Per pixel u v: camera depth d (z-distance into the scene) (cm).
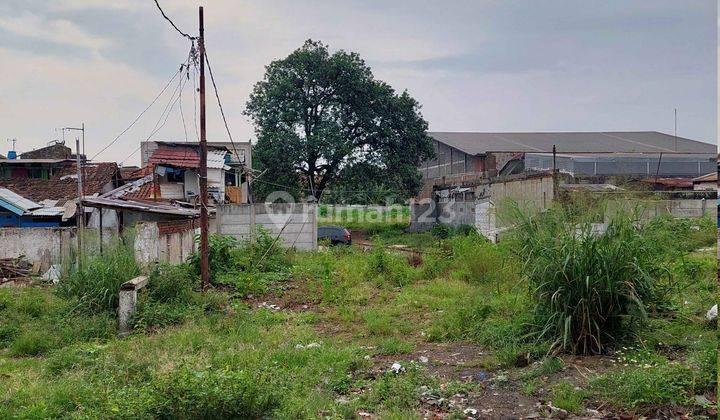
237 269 1644
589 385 644
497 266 1350
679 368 621
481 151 4653
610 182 2958
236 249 1858
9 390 680
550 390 652
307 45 3797
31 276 1513
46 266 1562
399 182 3928
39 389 685
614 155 4062
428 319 1074
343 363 775
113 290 1108
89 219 1989
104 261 1184
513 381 696
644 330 787
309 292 1412
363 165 3756
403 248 2467
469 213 2944
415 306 1203
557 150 4662
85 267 1191
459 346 880
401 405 627
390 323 1041
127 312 1042
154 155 2844
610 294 755
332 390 682
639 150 4747
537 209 873
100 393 631
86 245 1425
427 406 631
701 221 1442
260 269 1706
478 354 825
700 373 604
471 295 1188
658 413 557
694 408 555
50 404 625
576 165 3872
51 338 955
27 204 2116
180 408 546
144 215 1755
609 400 600
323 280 1452
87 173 2759
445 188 3691
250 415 559
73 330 987
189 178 2809
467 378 722
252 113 3834
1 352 926
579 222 797
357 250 2188
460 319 963
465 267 1549
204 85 1426
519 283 870
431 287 1386
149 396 568
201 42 1421
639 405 576
